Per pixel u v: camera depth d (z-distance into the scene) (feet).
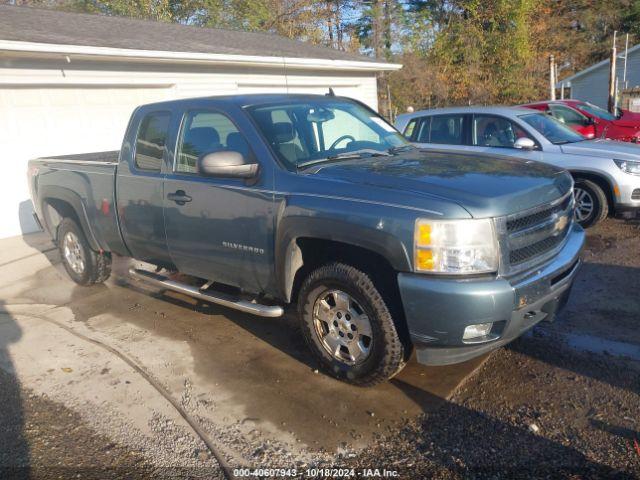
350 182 11.57
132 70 33.12
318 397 12.09
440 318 10.28
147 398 12.49
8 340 16.17
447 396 11.82
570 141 25.84
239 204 13.14
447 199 10.48
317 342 12.65
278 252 12.44
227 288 17.28
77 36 32.60
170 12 86.43
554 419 10.79
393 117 88.07
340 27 109.91
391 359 11.36
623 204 23.70
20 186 29.35
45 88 29.66
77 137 31.35
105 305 18.57
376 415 11.31
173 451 10.56
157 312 17.63
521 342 13.97
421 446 10.27
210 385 12.90
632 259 20.02
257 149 13.05
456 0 99.09
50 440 11.11
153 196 15.35
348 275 11.52
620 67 92.48
